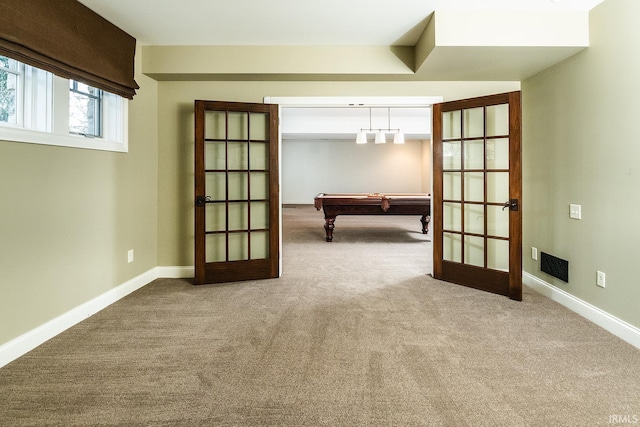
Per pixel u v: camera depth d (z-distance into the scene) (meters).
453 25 2.85
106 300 3.04
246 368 2.03
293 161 12.71
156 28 3.11
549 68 3.30
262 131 3.95
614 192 2.50
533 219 3.57
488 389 1.82
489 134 3.54
